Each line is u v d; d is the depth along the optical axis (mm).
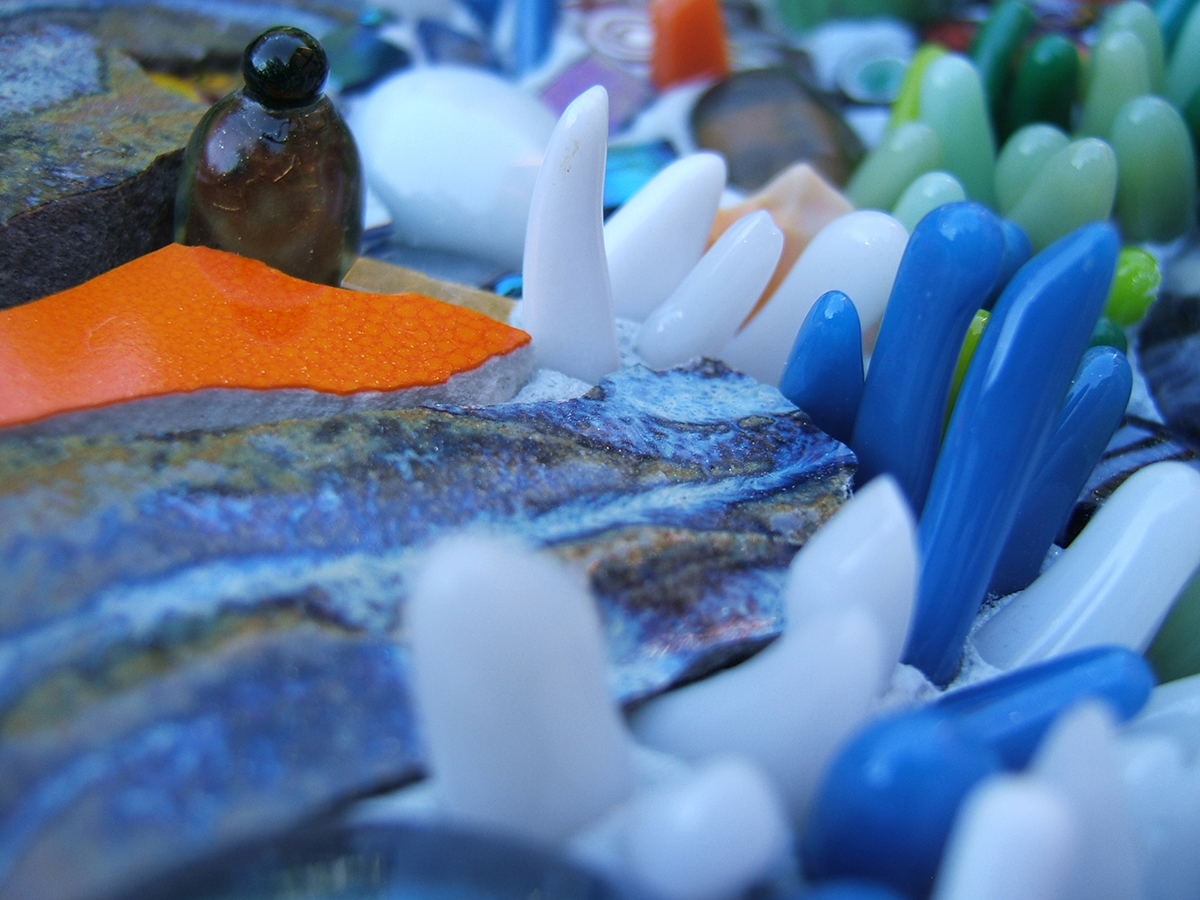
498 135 190
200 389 134
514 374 149
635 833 105
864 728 112
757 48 243
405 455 131
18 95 175
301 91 149
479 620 102
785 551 134
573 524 131
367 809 112
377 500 127
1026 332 126
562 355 152
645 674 124
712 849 103
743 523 135
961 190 173
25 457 122
